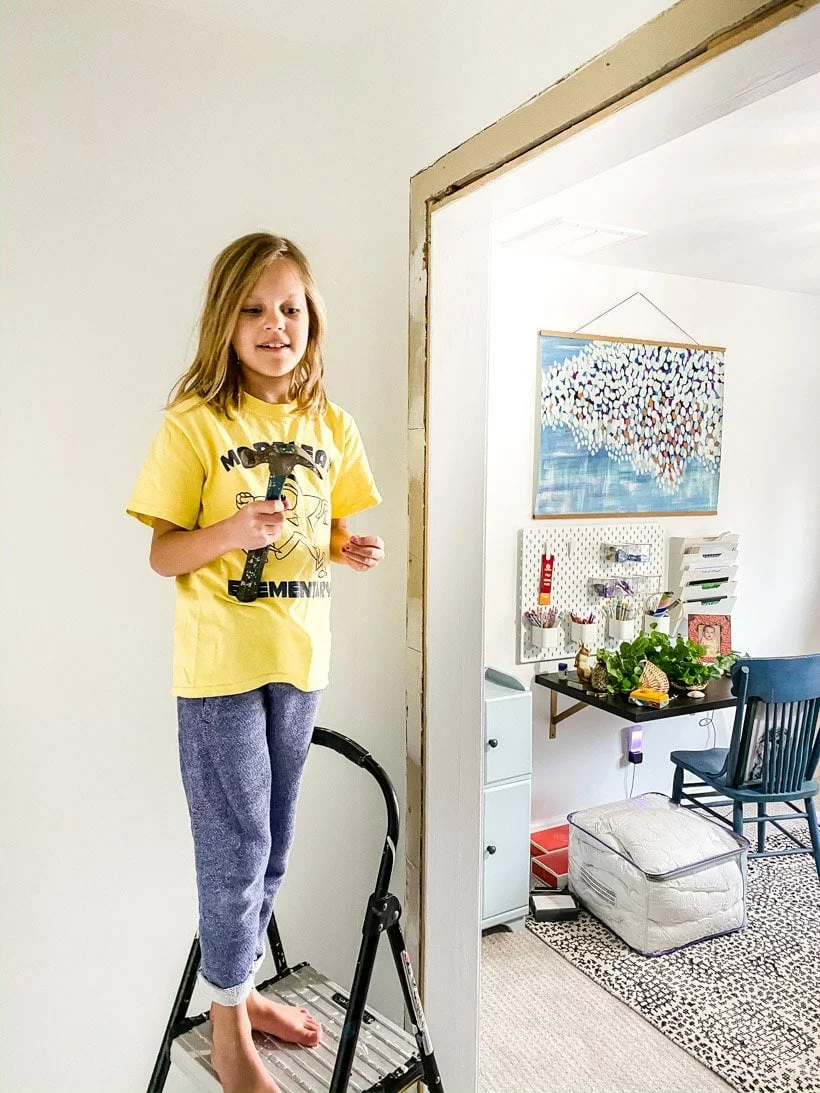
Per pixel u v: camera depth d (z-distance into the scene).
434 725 1.55
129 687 1.50
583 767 3.65
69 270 1.40
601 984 2.57
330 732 1.36
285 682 1.12
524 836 2.91
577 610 3.54
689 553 3.72
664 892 2.71
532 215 2.70
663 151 2.09
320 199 1.62
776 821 3.53
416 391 1.49
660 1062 2.19
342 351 1.67
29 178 1.36
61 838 1.47
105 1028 1.54
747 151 2.10
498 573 3.35
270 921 1.55
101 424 1.45
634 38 0.94
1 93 1.33
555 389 3.39
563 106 1.06
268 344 1.09
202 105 1.49
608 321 3.52
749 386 3.98
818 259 3.35
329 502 1.22
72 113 1.38
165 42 1.45
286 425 1.17
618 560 3.58
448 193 1.35
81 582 1.45
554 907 3.01
